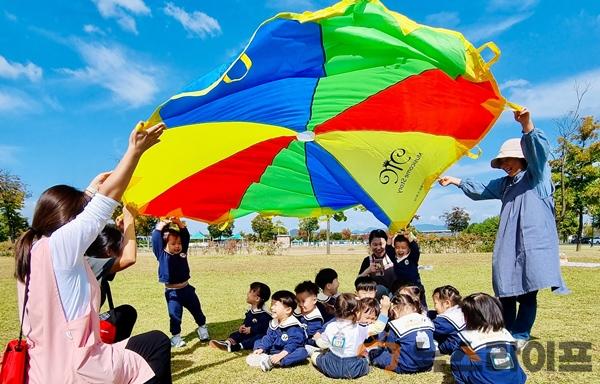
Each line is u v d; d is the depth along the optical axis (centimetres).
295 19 311
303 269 1485
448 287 467
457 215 5850
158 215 517
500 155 446
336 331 410
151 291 961
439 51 339
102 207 240
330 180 578
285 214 614
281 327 454
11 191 4475
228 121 440
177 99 356
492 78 357
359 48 354
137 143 246
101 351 245
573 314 612
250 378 401
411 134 477
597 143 2506
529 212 424
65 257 232
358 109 455
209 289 998
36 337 229
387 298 448
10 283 1146
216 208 562
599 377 370
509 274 429
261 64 356
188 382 392
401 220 547
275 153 530
